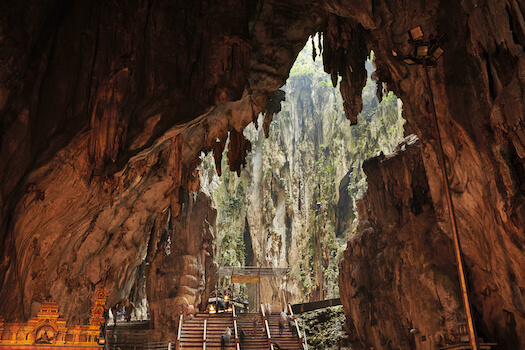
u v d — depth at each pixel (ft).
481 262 48.37
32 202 41.91
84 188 45.83
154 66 50.83
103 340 33.09
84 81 46.21
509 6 36.55
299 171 159.22
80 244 53.26
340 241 145.28
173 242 88.17
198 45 53.57
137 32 50.44
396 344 68.49
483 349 44.75
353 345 80.18
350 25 60.39
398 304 67.15
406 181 67.82
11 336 31.76
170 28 52.54
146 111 49.32
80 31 47.16
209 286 92.79
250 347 70.18
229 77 53.78
